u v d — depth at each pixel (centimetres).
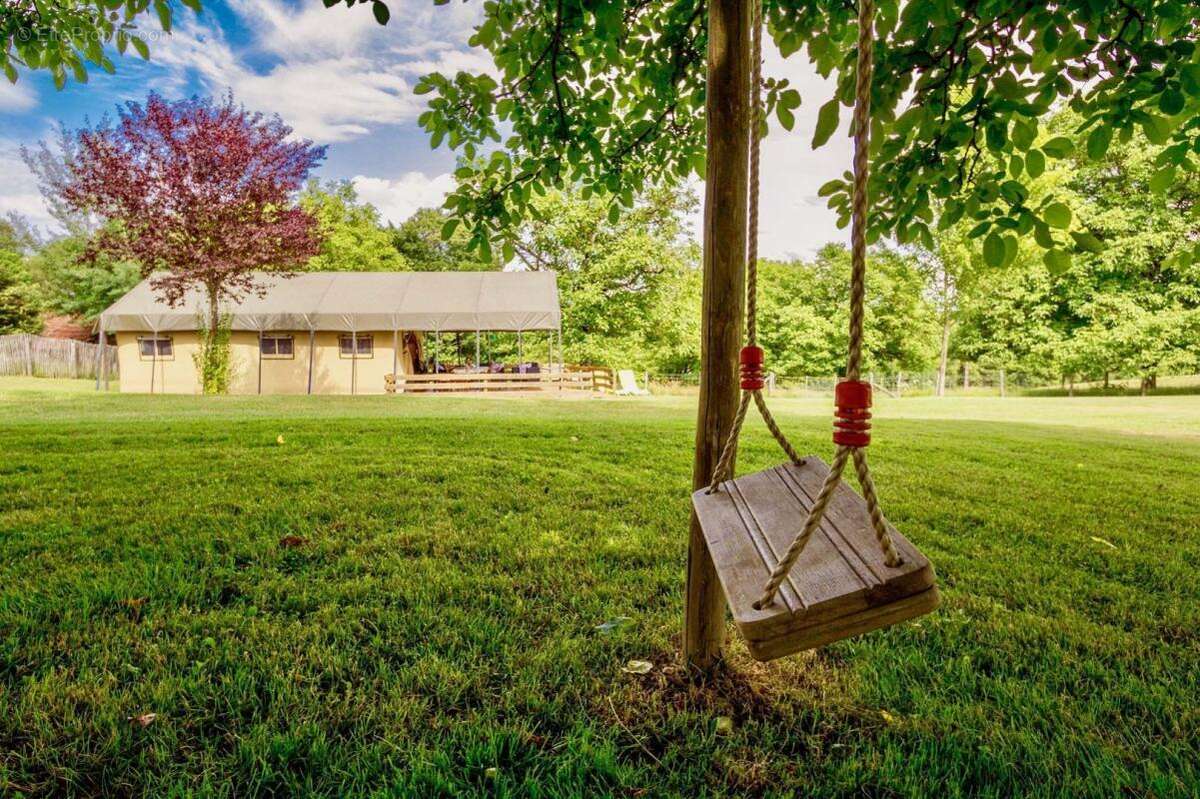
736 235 199
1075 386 3412
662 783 164
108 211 1606
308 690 199
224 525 372
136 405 1168
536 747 176
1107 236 2709
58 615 248
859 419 108
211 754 170
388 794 157
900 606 102
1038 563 345
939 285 3036
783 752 179
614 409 1305
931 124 265
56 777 159
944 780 167
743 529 143
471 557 330
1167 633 260
